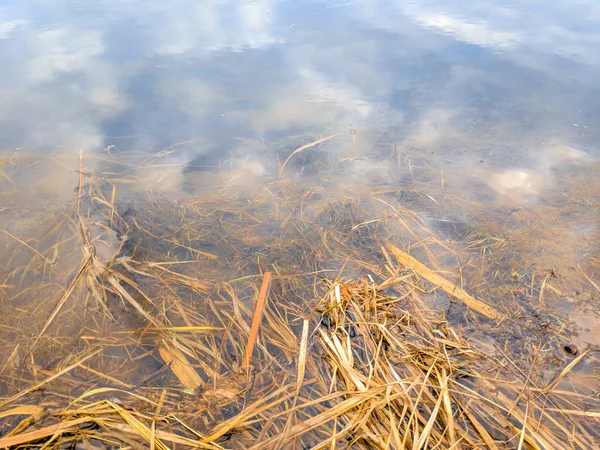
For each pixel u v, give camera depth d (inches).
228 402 78.6
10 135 176.1
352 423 71.6
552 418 74.5
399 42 269.1
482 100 197.0
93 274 105.3
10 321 97.7
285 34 287.1
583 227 122.2
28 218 134.3
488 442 69.9
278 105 201.9
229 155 168.7
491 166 154.2
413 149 166.9
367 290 98.6
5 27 295.9
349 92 211.5
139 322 97.3
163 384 83.0
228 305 102.1
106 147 171.9
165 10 339.3
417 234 125.3
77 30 291.6
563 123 175.6
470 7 334.6
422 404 76.9
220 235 127.6
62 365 86.7
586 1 331.0
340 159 164.1
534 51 244.1
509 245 117.5
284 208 139.6
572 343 88.8
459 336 90.0
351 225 129.7
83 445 69.5
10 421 75.1
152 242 124.0
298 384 79.4
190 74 229.1
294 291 106.0
